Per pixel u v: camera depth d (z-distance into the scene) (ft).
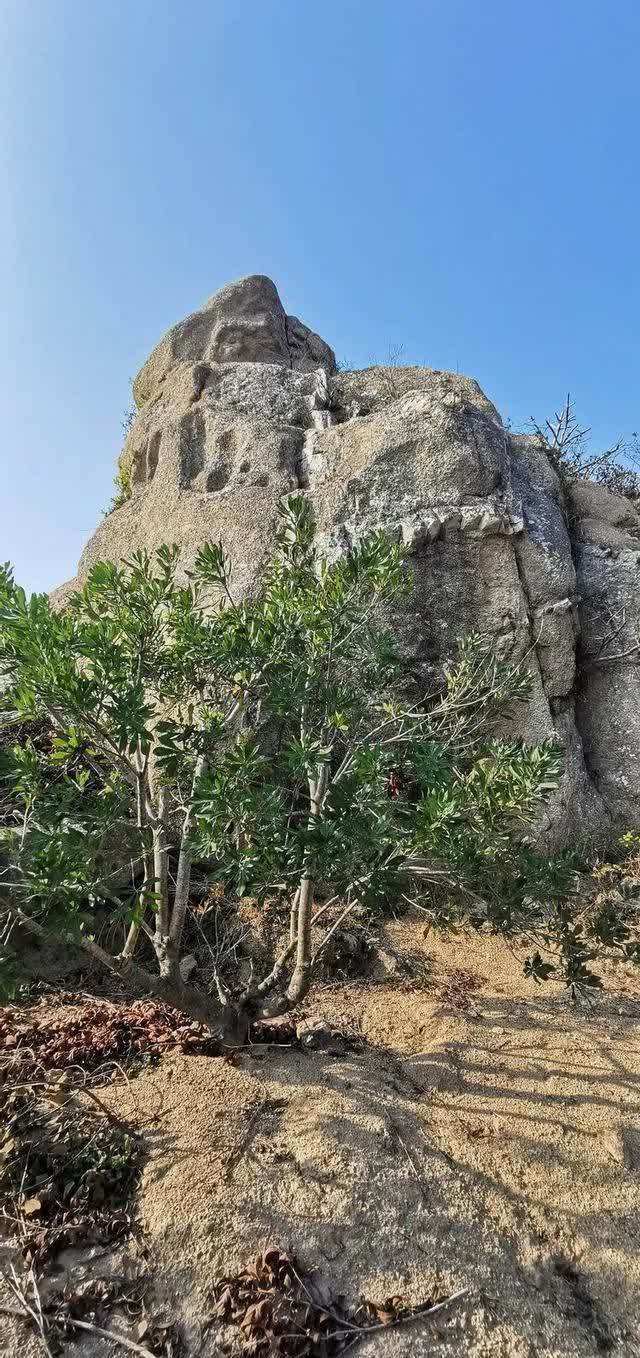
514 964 15.49
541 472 26.32
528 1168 9.39
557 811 19.84
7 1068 10.74
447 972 15.03
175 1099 10.24
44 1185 8.77
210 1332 7.22
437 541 21.61
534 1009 13.53
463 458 22.22
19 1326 7.29
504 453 23.84
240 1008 11.88
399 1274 7.89
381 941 15.87
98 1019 12.37
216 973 12.77
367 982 14.67
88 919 8.74
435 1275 7.91
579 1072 11.44
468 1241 8.32
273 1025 12.38
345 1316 7.47
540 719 20.76
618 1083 11.19
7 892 9.92
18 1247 8.05
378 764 9.87
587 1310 7.79
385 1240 8.21
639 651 23.67
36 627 8.98
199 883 16.29
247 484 23.91
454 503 21.77
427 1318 7.47
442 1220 8.50
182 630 11.12
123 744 9.18
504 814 9.98
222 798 8.80
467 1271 7.99
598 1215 8.80
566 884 11.19
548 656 21.38
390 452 22.52
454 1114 10.28
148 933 10.78
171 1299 7.52
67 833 8.98
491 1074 11.29
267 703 11.95
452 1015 13.08
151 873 13.01
